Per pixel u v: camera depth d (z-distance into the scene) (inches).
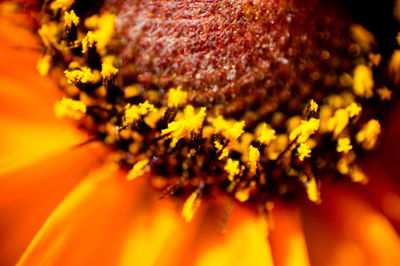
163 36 2.2
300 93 2.2
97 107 2.2
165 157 2.2
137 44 2.2
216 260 2.2
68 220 2.2
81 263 2.2
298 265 2.2
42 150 2.2
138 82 2.2
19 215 2.2
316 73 2.2
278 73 2.2
